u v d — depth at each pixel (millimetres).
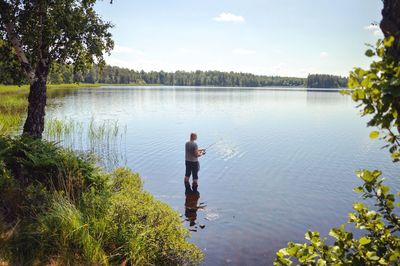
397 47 2283
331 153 20891
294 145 23406
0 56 12227
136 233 7062
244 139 25547
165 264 7105
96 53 12883
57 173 8617
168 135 26500
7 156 8406
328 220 10375
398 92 2002
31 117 11719
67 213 6691
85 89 124750
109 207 7656
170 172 15820
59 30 11539
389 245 2881
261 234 9312
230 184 14109
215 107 56438
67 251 6047
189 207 11352
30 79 11688
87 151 18344
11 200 6840
